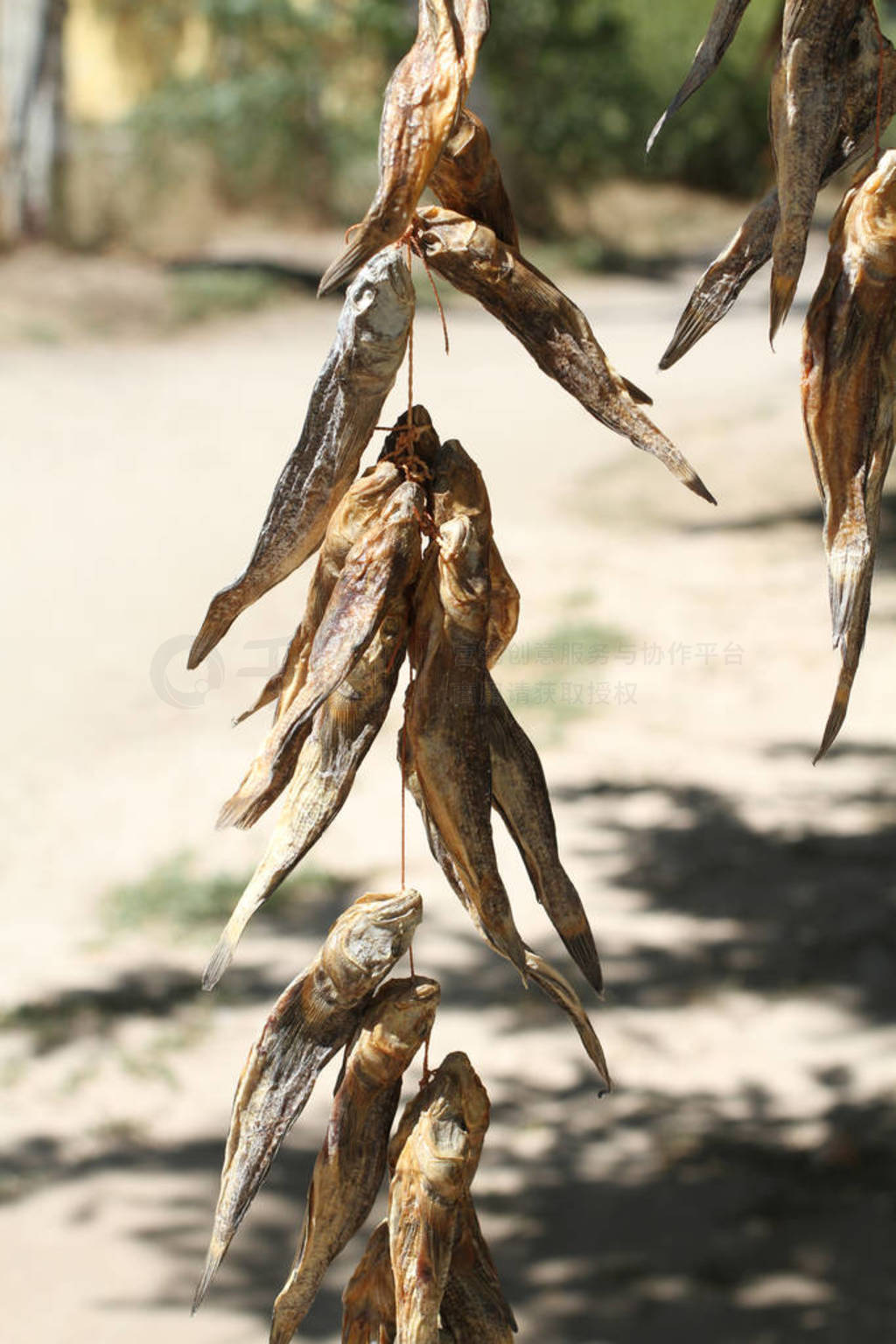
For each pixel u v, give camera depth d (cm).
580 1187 609
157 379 2094
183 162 2952
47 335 2231
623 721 1081
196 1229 590
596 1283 550
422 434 151
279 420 1884
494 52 2991
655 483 1650
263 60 3048
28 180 2633
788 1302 534
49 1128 659
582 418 1900
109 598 1306
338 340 144
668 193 3428
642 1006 745
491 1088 681
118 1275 560
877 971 765
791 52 143
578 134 3125
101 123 2931
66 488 1595
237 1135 153
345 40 3012
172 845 926
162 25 3000
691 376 2044
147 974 786
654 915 832
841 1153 620
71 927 835
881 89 145
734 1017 732
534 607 1301
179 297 2467
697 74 138
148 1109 674
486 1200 602
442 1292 153
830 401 144
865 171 146
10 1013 751
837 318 143
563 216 3194
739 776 998
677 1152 629
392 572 144
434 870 891
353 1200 157
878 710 1094
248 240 2966
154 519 1500
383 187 141
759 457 1705
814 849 899
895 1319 523
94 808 974
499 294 148
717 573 1381
